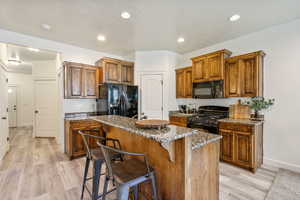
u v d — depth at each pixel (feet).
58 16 7.74
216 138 4.70
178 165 4.13
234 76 9.68
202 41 11.20
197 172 4.36
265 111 9.27
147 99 13.38
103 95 11.54
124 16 7.78
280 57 8.71
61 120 11.91
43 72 16.25
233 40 10.77
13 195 6.45
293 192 6.49
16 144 13.74
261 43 9.43
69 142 10.31
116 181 3.95
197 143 4.20
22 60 15.94
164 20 8.21
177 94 13.61
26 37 9.89
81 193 6.59
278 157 8.80
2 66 10.87
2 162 9.75
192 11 7.35
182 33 9.81
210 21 8.33
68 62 10.78
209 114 11.63
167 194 4.50
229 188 6.82
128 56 14.47
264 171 8.32
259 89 8.88
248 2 6.67
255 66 8.84
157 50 13.16
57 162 9.78
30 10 7.16
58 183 7.36
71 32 9.60
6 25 8.62
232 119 9.71
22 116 22.85
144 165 4.67
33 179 7.71
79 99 12.34
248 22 8.45
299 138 8.14
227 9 7.20
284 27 8.56
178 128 4.35
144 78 13.41
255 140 8.14
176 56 14.01
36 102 16.24
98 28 9.09
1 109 10.47
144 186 5.43
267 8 7.13
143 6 6.93
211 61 10.64
